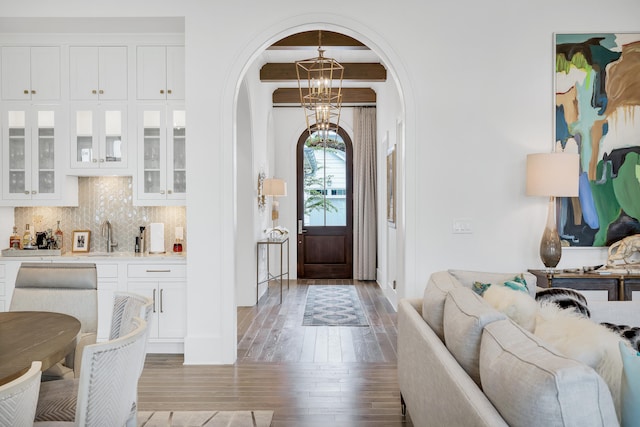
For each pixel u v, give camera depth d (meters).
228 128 4.06
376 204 8.84
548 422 1.18
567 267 4.11
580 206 4.10
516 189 4.08
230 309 4.07
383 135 7.52
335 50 6.40
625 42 4.08
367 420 3.00
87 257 4.29
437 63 4.07
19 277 2.83
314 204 9.16
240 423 2.94
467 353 1.85
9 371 1.64
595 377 1.17
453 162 4.07
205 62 4.06
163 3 4.04
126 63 4.41
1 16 4.00
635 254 4.00
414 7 4.06
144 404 3.23
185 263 4.23
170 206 4.77
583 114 4.09
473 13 4.07
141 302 2.17
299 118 9.05
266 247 7.88
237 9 4.05
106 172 4.42
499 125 4.07
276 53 6.63
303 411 3.13
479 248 4.09
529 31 4.07
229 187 4.07
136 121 4.41
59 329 2.20
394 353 4.37
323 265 9.17
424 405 2.23
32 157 4.42
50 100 4.41
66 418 1.95
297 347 4.56
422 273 4.09
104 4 4.02
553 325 1.87
